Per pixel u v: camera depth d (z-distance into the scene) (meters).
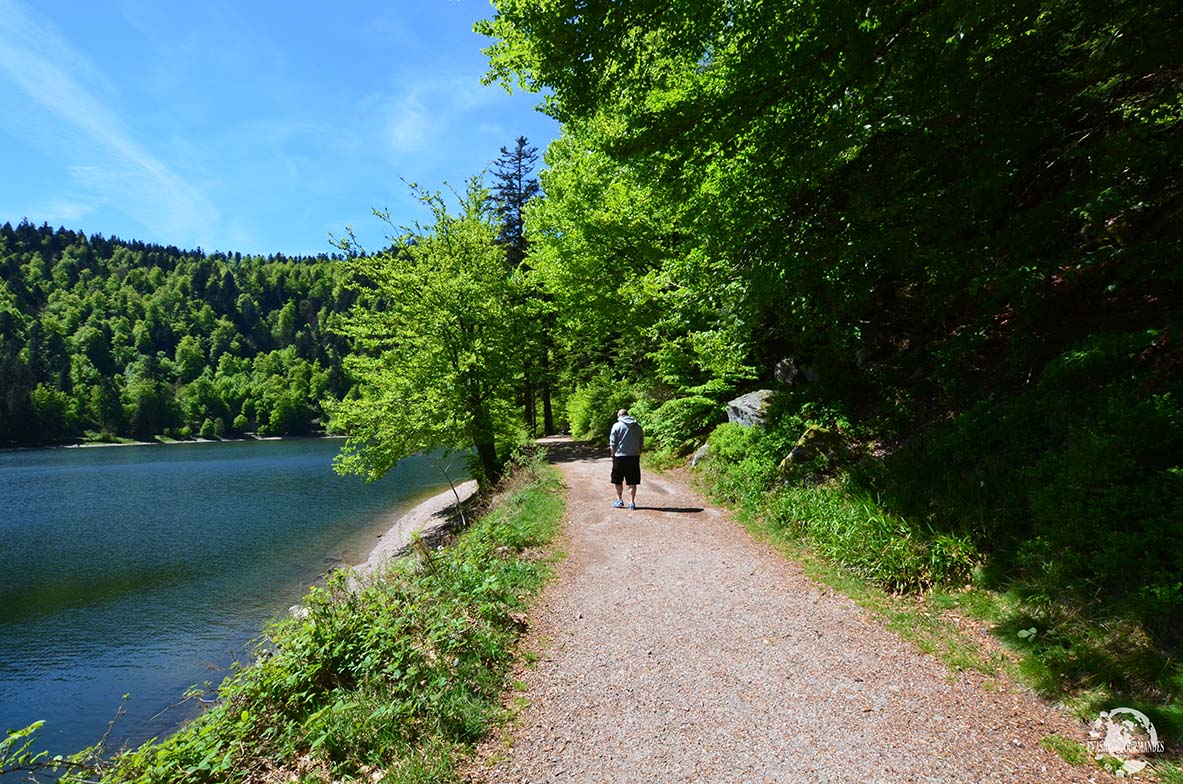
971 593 4.95
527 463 15.88
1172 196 5.86
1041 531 4.69
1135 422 4.41
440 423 16.89
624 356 20.80
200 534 21.64
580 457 19.62
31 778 3.60
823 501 7.24
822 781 3.11
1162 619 3.60
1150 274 5.76
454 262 17.92
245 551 18.64
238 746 3.88
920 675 4.09
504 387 18.94
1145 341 5.05
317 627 5.02
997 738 3.35
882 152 7.30
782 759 3.33
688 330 13.74
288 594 14.30
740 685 4.17
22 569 17.67
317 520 22.95
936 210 6.88
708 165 7.12
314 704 4.41
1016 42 6.00
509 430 19.64
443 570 6.17
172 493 33.75
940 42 5.21
